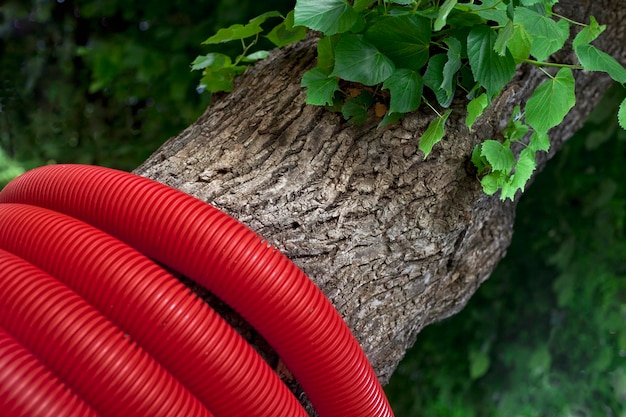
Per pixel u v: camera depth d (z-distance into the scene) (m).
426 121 1.15
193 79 2.56
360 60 1.03
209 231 0.86
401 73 1.05
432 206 1.11
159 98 2.76
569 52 1.46
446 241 1.13
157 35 2.56
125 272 0.80
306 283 0.89
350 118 1.13
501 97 1.25
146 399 0.74
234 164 1.08
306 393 0.95
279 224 1.00
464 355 3.04
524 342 2.96
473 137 1.17
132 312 0.78
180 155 1.12
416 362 3.11
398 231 1.07
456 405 3.02
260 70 1.33
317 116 1.15
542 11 1.00
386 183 1.09
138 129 3.04
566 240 2.84
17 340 0.73
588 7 1.60
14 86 3.13
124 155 2.91
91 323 0.74
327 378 0.90
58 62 3.03
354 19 1.01
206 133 1.18
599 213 2.80
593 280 2.79
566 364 2.93
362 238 1.04
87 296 0.80
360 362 0.93
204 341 0.80
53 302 0.74
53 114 3.11
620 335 2.75
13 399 0.66
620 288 2.76
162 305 0.79
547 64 1.06
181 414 0.76
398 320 1.13
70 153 3.05
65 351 0.72
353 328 1.05
